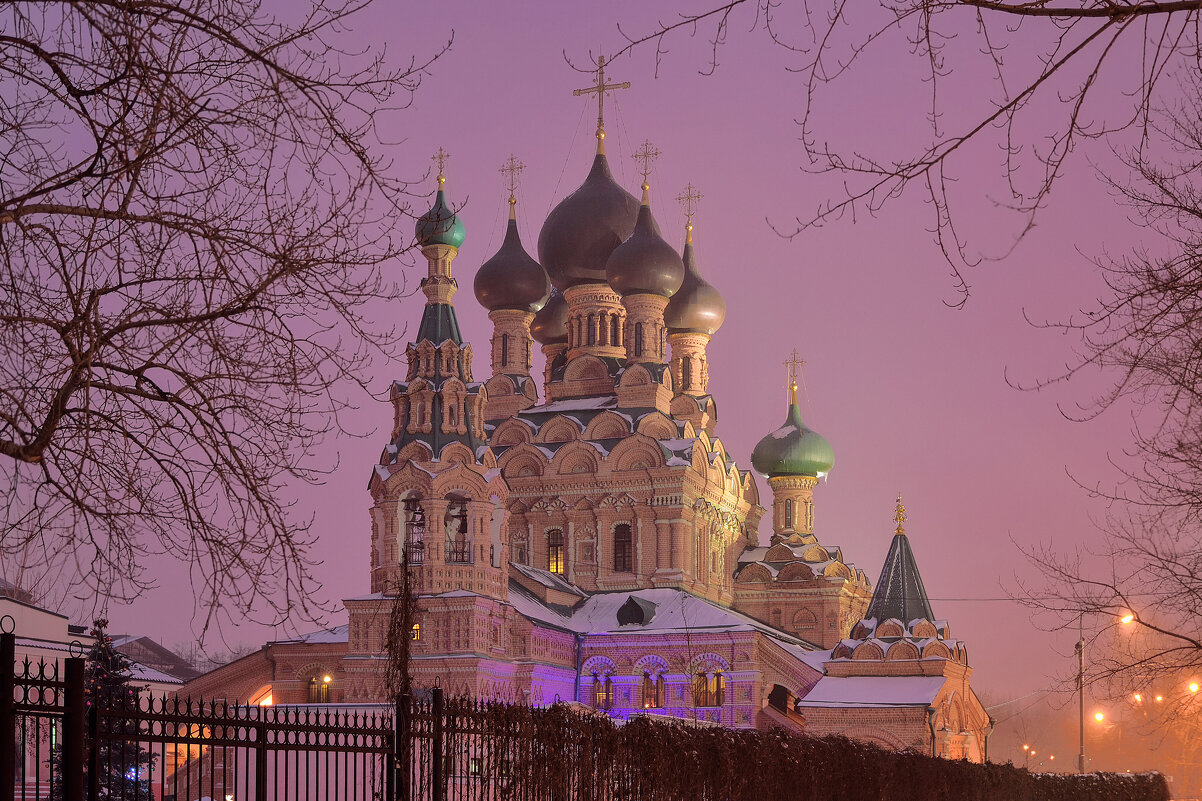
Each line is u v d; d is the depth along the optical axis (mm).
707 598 89312
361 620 73250
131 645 102500
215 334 13023
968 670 82562
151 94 11617
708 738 29578
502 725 21359
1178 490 21875
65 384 11859
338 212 12953
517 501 89562
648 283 90562
